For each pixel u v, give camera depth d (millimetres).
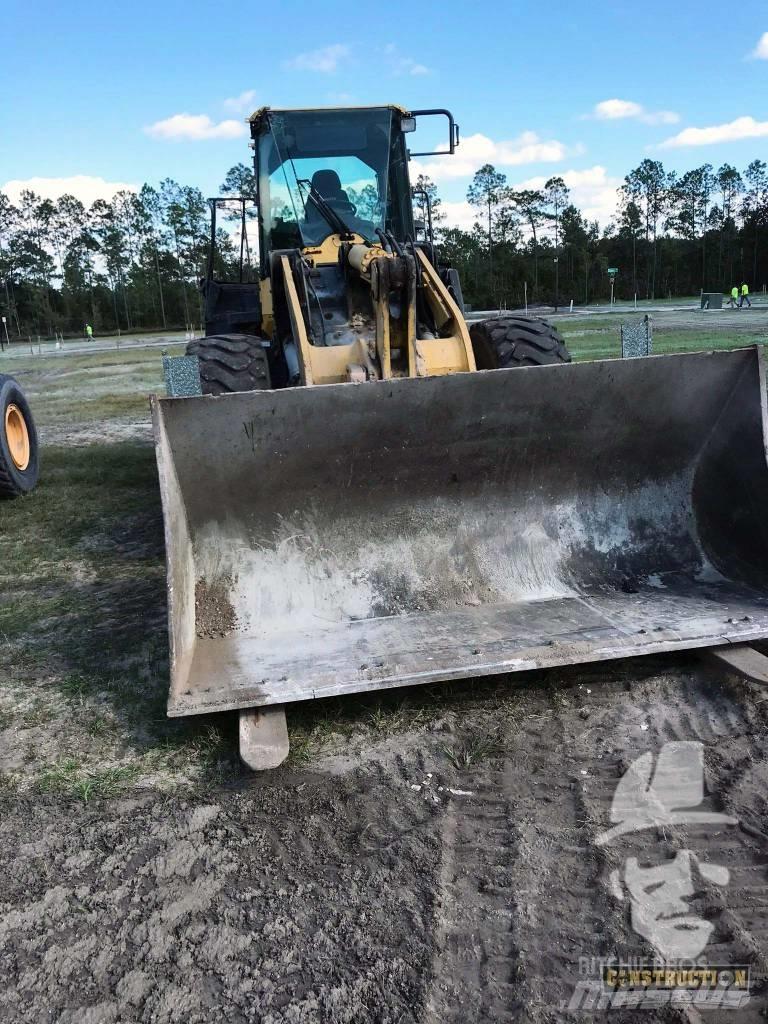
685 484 4059
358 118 5836
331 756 2924
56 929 2195
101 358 29312
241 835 2531
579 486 3977
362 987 1961
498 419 3686
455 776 2777
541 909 2168
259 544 3678
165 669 3633
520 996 1914
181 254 74500
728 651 3281
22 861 2465
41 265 75250
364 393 3457
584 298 73438
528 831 2471
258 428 3430
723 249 75188
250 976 2012
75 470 8031
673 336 17328
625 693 3240
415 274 4500
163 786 2795
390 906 2211
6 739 3137
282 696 2902
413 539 3832
